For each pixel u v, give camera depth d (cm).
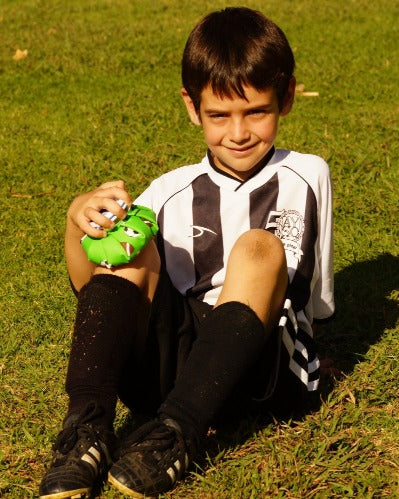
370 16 947
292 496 239
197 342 235
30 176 539
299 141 567
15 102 706
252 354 232
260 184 266
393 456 255
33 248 437
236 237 266
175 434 229
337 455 255
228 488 242
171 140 586
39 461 266
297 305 263
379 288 378
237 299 234
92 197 243
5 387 310
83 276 260
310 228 266
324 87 700
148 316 246
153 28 945
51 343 342
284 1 1037
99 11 1068
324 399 289
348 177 506
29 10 1098
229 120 254
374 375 301
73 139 600
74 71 790
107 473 243
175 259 272
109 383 234
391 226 441
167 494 238
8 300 381
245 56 247
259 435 266
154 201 278
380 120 607
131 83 744
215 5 1044
